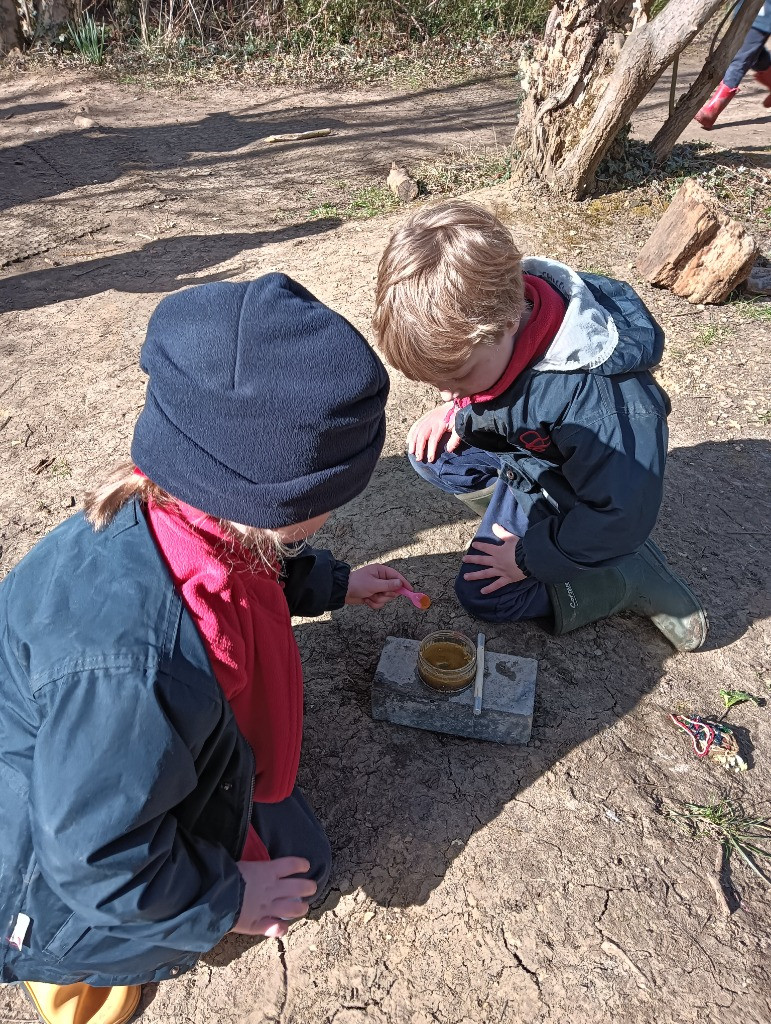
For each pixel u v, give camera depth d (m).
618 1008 1.59
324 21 8.38
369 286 3.96
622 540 1.82
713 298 3.76
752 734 2.07
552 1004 1.60
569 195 4.57
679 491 2.80
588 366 1.71
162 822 1.19
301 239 4.67
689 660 2.26
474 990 1.62
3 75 7.96
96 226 5.04
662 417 1.80
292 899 1.47
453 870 1.80
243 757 1.33
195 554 1.20
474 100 7.46
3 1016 1.60
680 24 3.89
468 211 1.59
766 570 2.52
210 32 8.50
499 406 1.82
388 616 2.38
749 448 2.98
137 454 1.14
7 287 4.30
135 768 1.07
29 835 1.18
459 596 2.33
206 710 1.15
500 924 1.71
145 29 8.30
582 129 4.42
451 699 2.00
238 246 4.67
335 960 1.67
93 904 1.12
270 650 1.37
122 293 4.19
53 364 3.58
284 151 6.27
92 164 6.07
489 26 8.86
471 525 2.70
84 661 1.09
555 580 1.97
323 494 1.13
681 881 1.78
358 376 1.09
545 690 2.17
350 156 6.08
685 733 2.07
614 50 4.19
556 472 1.97
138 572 1.16
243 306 1.08
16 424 3.20
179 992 1.63
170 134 6.69
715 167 4.98
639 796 1.94
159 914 1.19
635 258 4.08
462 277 1.51
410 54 8.56
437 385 1.72
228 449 1.07
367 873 1.80
